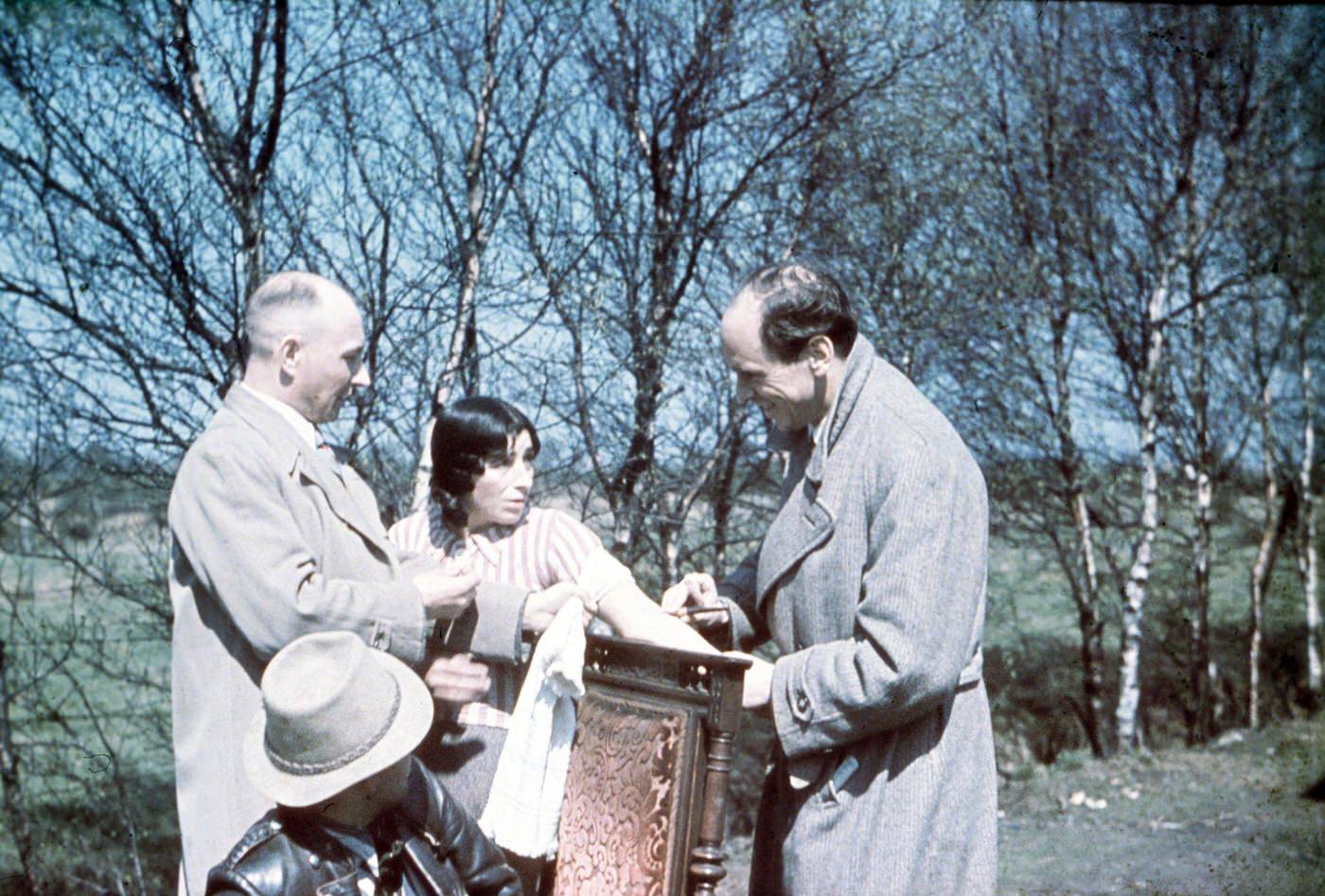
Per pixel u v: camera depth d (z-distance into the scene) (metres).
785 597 2.44
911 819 2.25
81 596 6.21
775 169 6.99
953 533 2.21
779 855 2.48
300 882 1.94
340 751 1.92
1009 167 9.58
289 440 2.55
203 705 2.46
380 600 2.46
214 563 2.39
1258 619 10.64
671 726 2.39
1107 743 11.21
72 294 5.30
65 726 6.12
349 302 2.68
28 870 5.94
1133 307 10.56
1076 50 9.70
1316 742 7.59
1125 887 5.03
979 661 2.35
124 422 5.44
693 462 6.84
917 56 7.10
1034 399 9.89
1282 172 8.49
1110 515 11.43
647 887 2.33
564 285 5.92
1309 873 4.90
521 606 2.72
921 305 7.48
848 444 2.32
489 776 2.81
